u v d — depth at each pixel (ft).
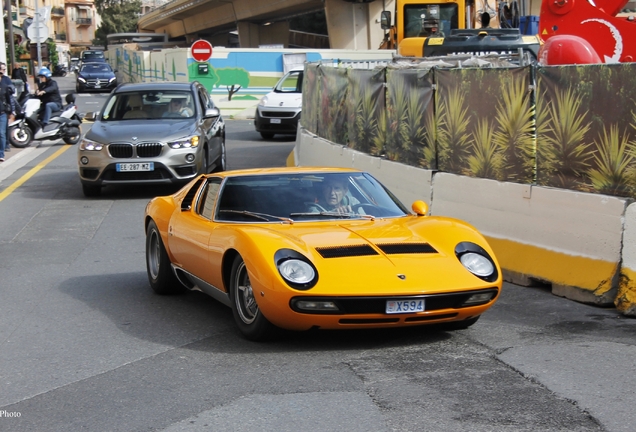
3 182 51.96
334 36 138.21
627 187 22.34
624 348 18.15
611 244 22.31
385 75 37.50
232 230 19.40
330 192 21.66
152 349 18.89
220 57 102.12
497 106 27.63
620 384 15.58
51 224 37.99
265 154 64.49
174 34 296.92
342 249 18.47
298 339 19.24
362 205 21.48
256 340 18.97
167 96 49.60
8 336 20.43
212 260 20.15
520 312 21.97
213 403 15.03
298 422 13.88
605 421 13.69
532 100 25.77
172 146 44.60
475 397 14.92
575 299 23.15
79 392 16.03
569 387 15.43
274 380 16.22
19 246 33.17
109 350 18.92
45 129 71.51
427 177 31.99
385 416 14.03
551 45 36.96
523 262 25.49
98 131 45.75
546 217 24.88
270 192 21.42
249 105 103.60
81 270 28.68
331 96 47.52
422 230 20.03
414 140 34.04
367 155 39.81
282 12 181.47
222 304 23.54
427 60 48.11
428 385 15.64
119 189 49.57
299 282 17.21
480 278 18.26
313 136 51.93
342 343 18.80
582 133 23.79
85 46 455.22
